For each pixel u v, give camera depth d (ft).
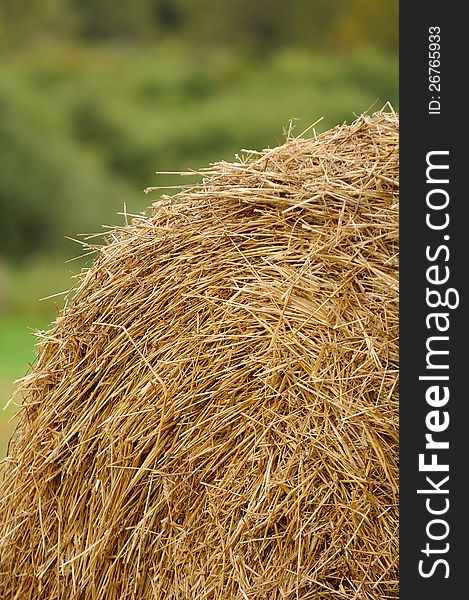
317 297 13.64
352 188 13.99
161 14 119.34
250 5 117.08
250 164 15.15
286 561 13.29
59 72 107.65
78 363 15.23
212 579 13.70
